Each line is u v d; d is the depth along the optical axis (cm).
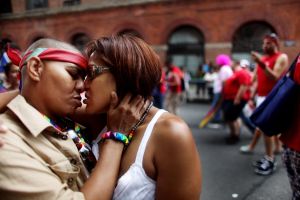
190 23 1486
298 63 202
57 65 105
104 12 1661
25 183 90
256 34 1434
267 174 403
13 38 1864
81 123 134
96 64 108
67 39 1769
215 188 358
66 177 103
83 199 96
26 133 101
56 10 1764
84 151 121
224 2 1407
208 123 786
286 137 215
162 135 102
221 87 672
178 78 864
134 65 104
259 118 225
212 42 1451
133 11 1593
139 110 110
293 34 1288
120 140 107
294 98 208
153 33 1562
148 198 105
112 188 102
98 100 109
